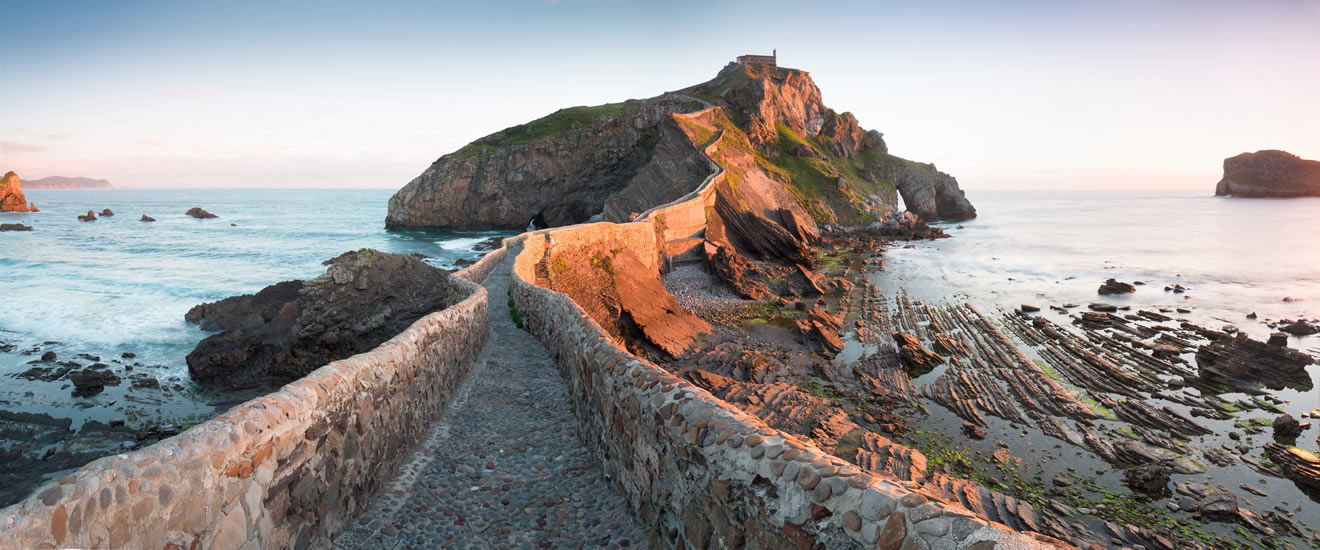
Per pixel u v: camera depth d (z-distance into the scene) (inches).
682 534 211.9
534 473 314.8
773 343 1254.9
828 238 3253.0
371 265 997.2
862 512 139.9
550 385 470.3
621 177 3880.4
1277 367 1008.9
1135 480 649.6
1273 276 2110.0
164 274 2003.0
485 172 3742.6
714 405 214.7
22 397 852.0
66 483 139.3
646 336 1139.3
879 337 1296.8
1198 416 848.3
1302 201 7140.8
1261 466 693.9
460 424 383.2
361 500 270.5
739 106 4505.4
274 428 209.5
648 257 2044.8
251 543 192.9
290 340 941.2
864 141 5290.4
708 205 2760.8
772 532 161.9
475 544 248.5
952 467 696.4
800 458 163.5
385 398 307.7
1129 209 6978.4
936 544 123.5
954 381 984.9
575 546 246.5
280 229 3971.5
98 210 6441.9
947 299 1702.8
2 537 120.1
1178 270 2249.0
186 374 970.7
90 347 1103.6
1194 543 548.7
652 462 241.9
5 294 1587.1
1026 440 768.3
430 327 401.1
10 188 5561.0
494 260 1246.3
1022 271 2237.9
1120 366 1062.4
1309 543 553.3
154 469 159.8
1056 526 561.6
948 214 5172.2
